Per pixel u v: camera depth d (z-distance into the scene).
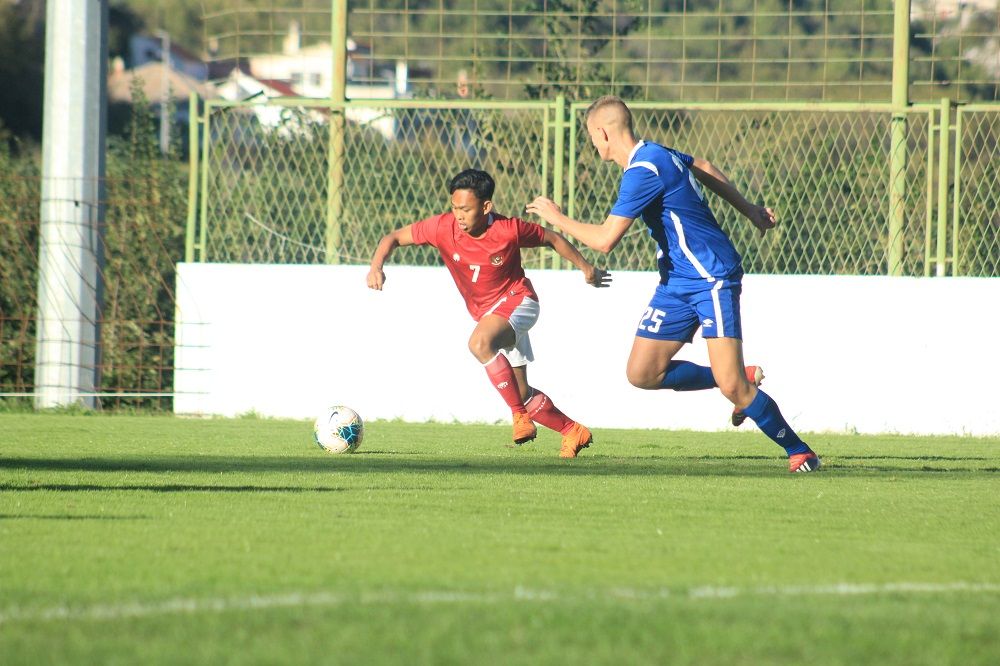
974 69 38.53
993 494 20.14
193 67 174.12
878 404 36.31
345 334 37.94
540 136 37.62
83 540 13.52
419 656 8.59
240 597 10.45
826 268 36.91
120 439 29.69
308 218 38.72
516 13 37.12
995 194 36.62
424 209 38.19
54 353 39.19
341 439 26.80
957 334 36.00
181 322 38.53
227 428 33.53
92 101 39.88
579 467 24.12
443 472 22.45
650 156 22.16
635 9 41.31
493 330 25.84
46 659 8.41
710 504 18.00
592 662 8.55
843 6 40.06
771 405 23.22
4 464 22.89
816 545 14.08
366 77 38.97
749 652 8.93
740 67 40.81
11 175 42.28
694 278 22.47
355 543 13.55
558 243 26.19
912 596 11.04
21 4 148.12
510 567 12.14
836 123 36.62
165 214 41.62
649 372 23.59
